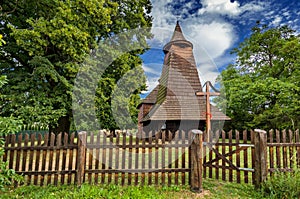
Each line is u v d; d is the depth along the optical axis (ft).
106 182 13.87
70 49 23.67
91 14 26.55
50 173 13.14
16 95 24.30
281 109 41.42
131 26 35.88
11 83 26.00
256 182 13.16
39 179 14.28
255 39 56.70
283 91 43.11
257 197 12.05
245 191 13.01
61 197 11.46
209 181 14.82
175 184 13.85
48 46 26.78
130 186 13.34
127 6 35.42
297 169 12.19
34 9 27.73
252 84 50.03
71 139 13.50
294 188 11.32
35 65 24.67
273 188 12.09
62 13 23.48
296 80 43.27
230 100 53.36
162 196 11.98
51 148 13.26
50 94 26.13
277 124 41.45
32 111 22.84
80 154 13.15
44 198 11.14
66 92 26.45
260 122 45.78
